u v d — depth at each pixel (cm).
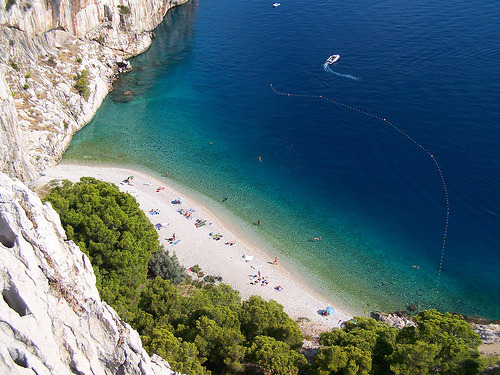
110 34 13062
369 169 8956
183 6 17662
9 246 2427
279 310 5050
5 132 7094
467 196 8094
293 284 6712
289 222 7931
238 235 7594
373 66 11969
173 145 9881
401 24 13912
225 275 6706
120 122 10612
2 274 2250
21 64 9556
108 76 12256
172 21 16262
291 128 10331
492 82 10725
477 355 4181
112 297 4862
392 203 8200
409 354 4081
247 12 16562
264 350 4225
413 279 6888
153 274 6369
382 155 9225
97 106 11050
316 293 6612
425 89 10819
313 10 15925
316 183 8788
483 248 7238
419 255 7250
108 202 5859
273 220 7962
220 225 7762
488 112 9838
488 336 5447
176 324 4769
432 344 4159
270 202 8362
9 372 2030
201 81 12406
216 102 11475
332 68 12131
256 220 7956
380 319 6050
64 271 2594
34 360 2164
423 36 13025
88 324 2622
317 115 10619
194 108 11250
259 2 17388
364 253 7338
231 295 5375
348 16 15038
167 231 7475
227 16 16388
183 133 10312
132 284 5488
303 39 13925
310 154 9519
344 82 11525
